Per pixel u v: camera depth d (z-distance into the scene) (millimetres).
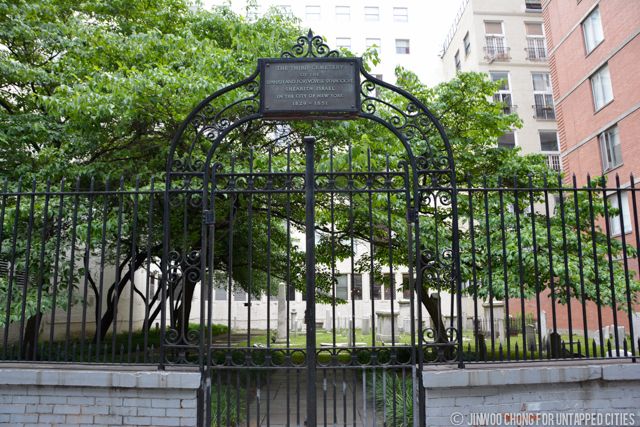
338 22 35531
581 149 19297
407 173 5047
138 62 9164
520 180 10750
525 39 27359
